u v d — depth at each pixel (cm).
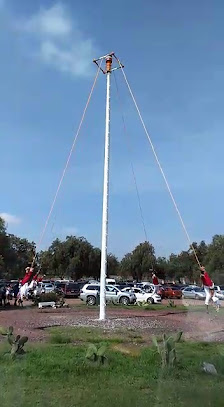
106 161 2550
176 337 1186
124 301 3991
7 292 3309
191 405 691
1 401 718
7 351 1141
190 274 10212
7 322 1903
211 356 1105
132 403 735
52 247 9138
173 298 5234
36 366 1055
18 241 7450
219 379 851
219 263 7075
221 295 2217
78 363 1091
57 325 2058
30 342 1480
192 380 835
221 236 7600
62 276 9219
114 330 1883
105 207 2508
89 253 9069
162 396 736
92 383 914
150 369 1037
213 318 1825
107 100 2605
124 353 1280
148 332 1817
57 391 844
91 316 2605
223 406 686
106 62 2627
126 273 10212
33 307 3250
